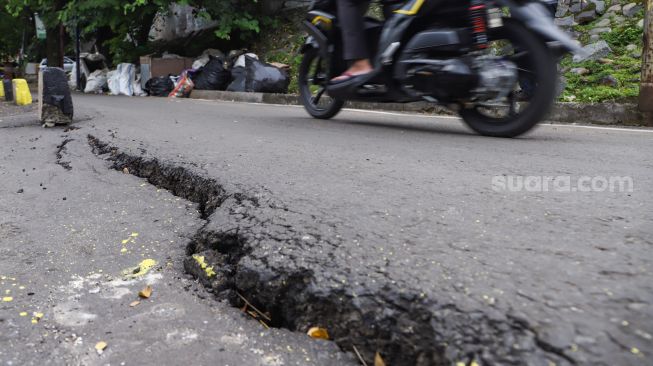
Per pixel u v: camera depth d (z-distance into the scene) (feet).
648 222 5.63
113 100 32.37
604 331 3.49
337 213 6.09
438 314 3.85
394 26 13.73
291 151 10.71
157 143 11.61
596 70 23.26
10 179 9.80
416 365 3.80
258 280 4.86
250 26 41.68
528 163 9.53
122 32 51.78
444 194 6.95
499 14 12.44
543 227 5.50
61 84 16.85
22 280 5.38
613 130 16.07
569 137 13.87
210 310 4.73
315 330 4.32
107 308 4.77
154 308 4.76
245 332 4.33
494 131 13.61
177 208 7.71
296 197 6.82
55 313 4.68
